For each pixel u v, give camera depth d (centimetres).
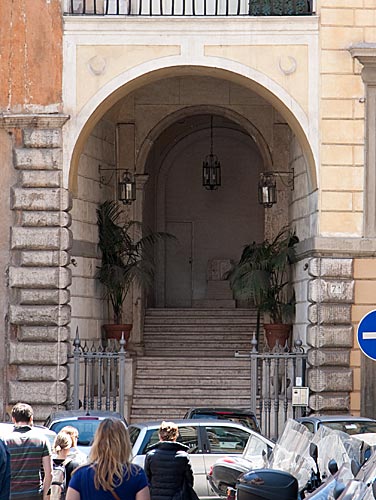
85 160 3566
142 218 4062
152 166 4419
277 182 3988
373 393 3244
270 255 3697
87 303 3528
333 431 1553
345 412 3244
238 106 4025
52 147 3294
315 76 3294
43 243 3281
